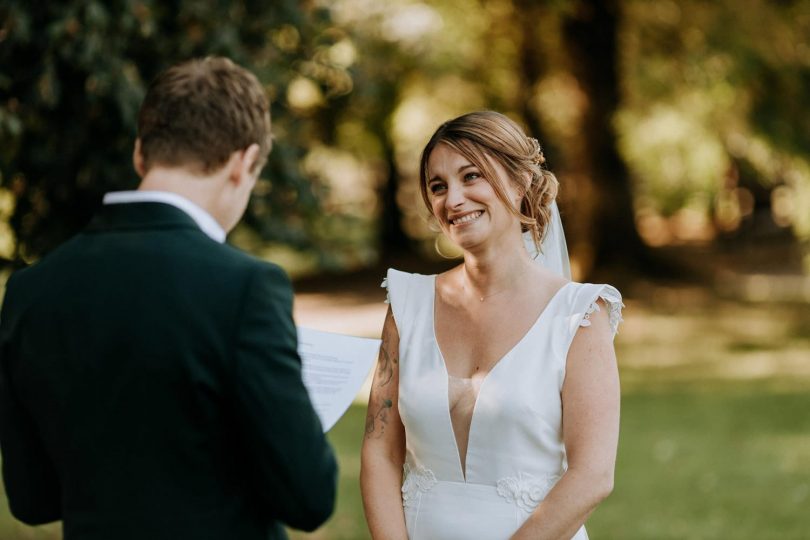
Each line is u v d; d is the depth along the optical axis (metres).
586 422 2.01
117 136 4.10
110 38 3.94
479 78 16.06
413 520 2.13
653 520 5.10
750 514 5.19
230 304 1.56
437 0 14.67
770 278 17.84
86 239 1.68
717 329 12.81
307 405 1.57
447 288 2.23
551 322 2.08
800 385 9.23
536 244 2.20
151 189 1.67
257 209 4.59
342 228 5.19
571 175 15.73
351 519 5.16
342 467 6.28
